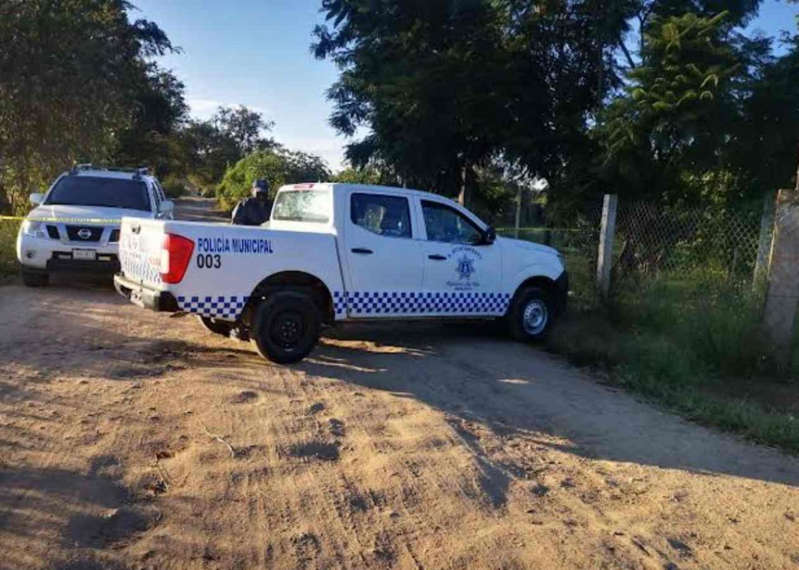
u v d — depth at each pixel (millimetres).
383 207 7941
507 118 17547
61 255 10688
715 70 11133
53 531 3549
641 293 9938
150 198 12266
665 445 5430
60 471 4227
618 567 3586
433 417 5723
